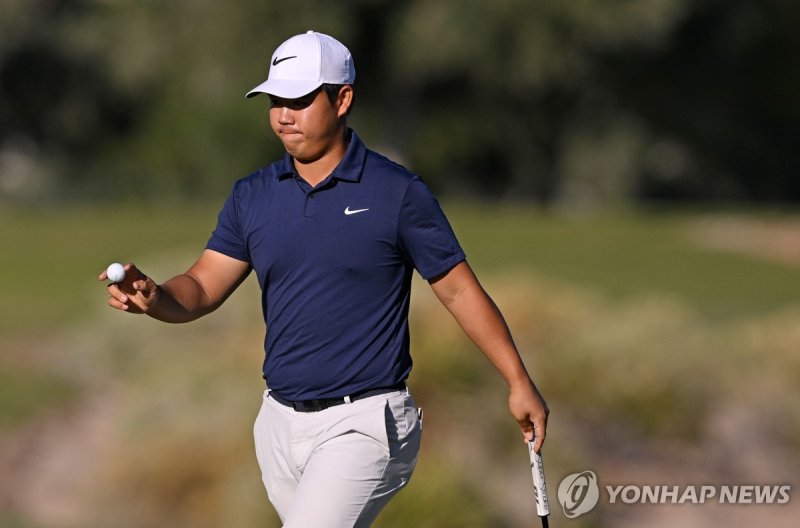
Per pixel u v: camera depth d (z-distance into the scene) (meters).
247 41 130.50
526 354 45.25
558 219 125.44
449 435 36.19
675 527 36.06
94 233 107.75
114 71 157.00
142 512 35.53
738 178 170.38
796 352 48.88
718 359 47.97
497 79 135.12
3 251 96.38
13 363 55.34
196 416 38.16
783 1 149.12
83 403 49.28
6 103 168.50
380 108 151.38
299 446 16.59
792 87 158.25
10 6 160.75
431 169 160.62
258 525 30.95
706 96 159.38
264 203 16.55
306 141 16.19
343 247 16.17
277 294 16.58
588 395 43.56
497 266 91.31
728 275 91.38
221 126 157.00
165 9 135.75
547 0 129.88
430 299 41.62
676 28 146.38
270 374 16.84
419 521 28.77
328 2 132.25
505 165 167.00
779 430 44.00
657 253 101.12
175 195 161.75
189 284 16.78
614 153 156.12
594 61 145.88
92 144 173.38
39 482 39.22
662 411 43.22
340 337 16.36
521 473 35.38
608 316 49.22
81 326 62.00
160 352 50.72
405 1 136.38
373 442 16.31
